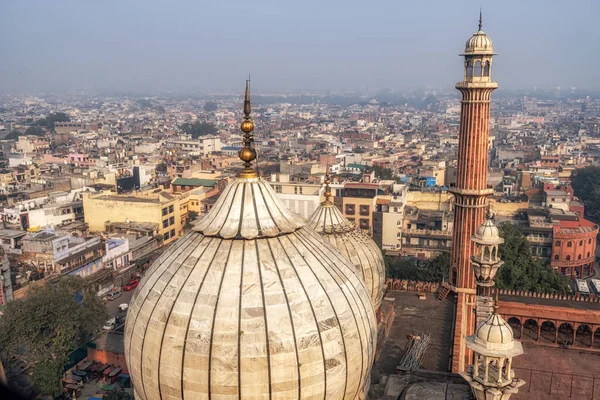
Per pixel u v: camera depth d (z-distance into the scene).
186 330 18.95
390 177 128.75
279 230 21.27
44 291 53.06
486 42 41.28
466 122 42.53
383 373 33.47
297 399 19.17
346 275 21.72
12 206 96.75
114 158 152.25
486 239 30.47
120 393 47.56
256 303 19.09
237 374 18.55
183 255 20.89
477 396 21.98
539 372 40.91
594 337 46.53
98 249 79.19
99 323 56.81
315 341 19.19
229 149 198.00
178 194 109.75
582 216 108.81
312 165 132.50
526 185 125.62
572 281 83.62
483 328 21.28
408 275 67.50
